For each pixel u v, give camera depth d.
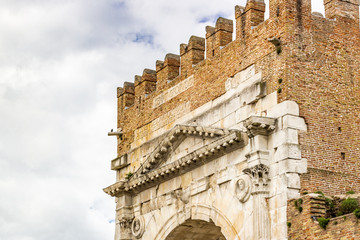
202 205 41.88
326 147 37.06
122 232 48.81
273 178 36.62
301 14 38.56
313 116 37.25
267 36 39.22
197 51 46.12
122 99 53.69
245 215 37.97
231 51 42.03
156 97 49.12
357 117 38.50
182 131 43.47
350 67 39.12
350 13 40.00
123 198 49.12
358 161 37.81
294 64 37.59
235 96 40.91
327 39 38.84
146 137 49.53
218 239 46.88
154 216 46.53
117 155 52.78
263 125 36.84
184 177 43.81
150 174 45.94
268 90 38.28
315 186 36.19
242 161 38.84
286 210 35.38
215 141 40.16
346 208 33.81
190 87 45.44
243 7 42.03
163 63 49.00
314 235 33.47
